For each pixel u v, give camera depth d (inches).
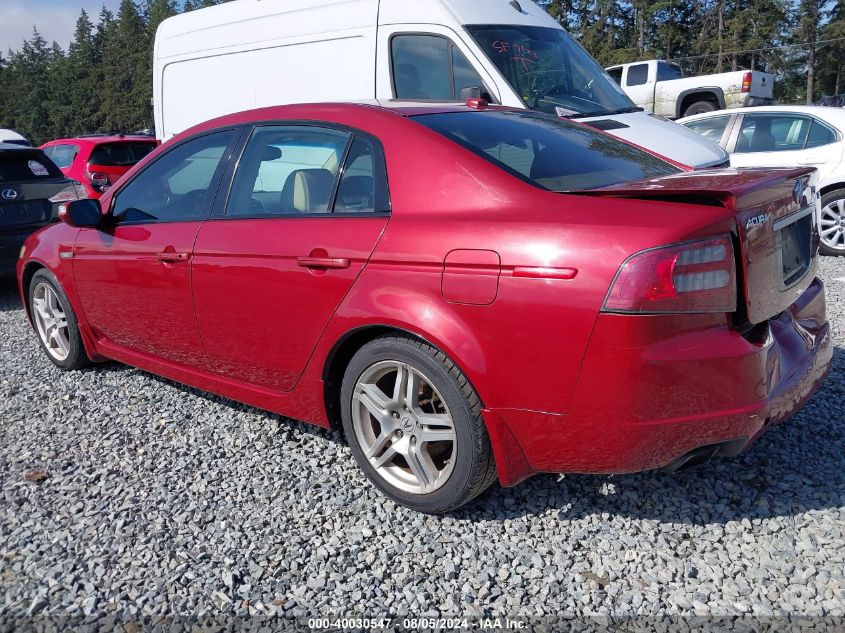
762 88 737.6
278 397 139.6
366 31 293.0
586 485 129.1
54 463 143.6
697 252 96.7
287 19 318.0
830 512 119.3
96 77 4626.0
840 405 156.6
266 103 330.6
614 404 99.2
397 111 133.7
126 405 170.6
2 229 288.7
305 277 126.6
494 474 115.3
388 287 115.8
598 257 98.1
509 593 103.9
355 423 126.3
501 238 105.7
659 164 143.9
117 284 165.2
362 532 118.3
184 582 107.1
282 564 111.0
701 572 106.9
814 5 2628.0
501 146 126.6
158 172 164.2
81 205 163.5
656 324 96.1
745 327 105.2
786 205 113.5
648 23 2534.5
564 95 278.1
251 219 140.2
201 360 152.9
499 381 106.3
